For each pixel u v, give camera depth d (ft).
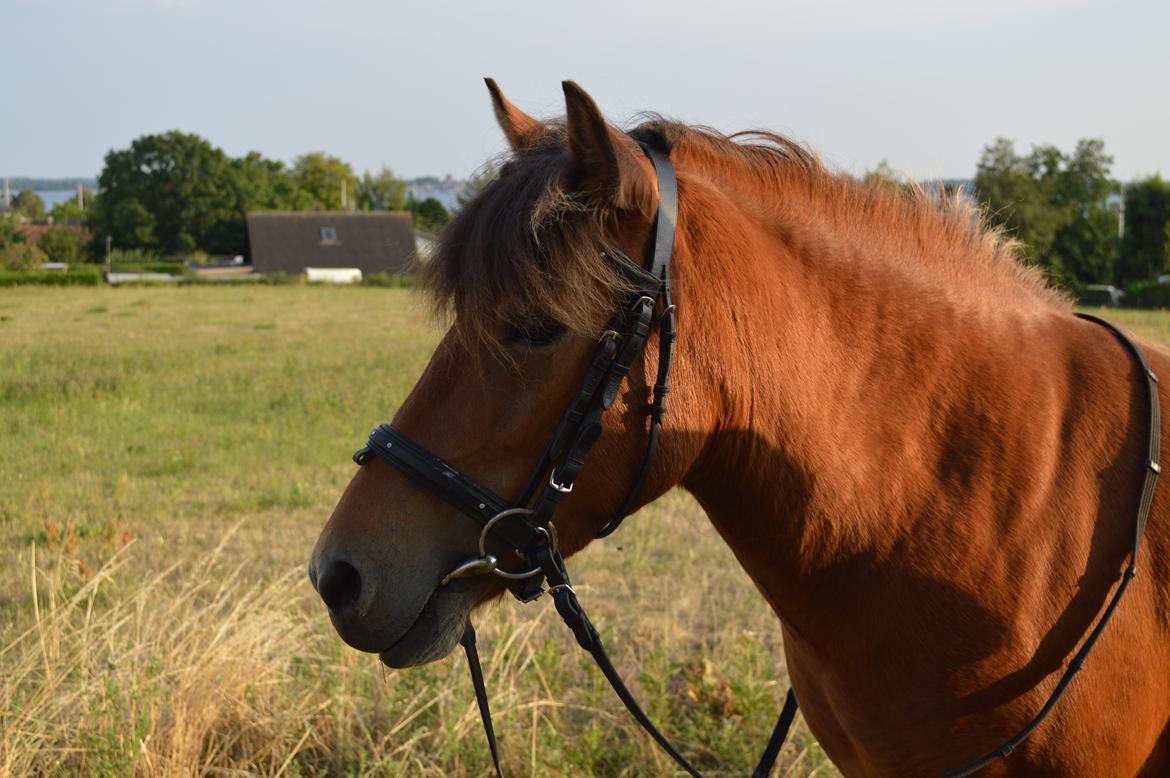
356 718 12.27
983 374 6.41
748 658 13.08
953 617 6.13
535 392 5.72
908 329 6.41
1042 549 6.15
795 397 6.14
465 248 5.78
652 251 5.74
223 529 22.38
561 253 5.49
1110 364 6.63
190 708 11.63
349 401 40.68
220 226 231.09
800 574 6.40
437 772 11.41
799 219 6.53
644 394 5.82
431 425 5.89
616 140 5.69
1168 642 6.26
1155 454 6.24
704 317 5.95
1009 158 95.81
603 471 5.90
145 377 47.73
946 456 6.30
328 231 188.03
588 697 12.97
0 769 10.69
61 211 379.35
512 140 6.63
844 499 6.19
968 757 6.22
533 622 13.56
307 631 14.53
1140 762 6.32
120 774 10.55
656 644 15.17
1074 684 6.05
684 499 25.23
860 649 6.35
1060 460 6.34
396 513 5.92
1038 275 7.45
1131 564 6.02
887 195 6.91
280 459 30.09
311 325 81.10
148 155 225.56
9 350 59.31
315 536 21.85
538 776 11.32
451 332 5.91
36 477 27.53
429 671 12.82
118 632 13.99
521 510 5.80
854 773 7.07
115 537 19.84
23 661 12.41
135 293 129.18
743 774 11.71
